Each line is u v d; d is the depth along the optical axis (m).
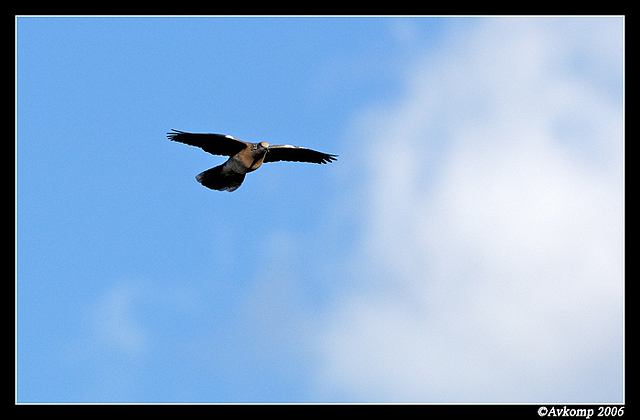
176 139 20.61
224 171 20.59
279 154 21.75
